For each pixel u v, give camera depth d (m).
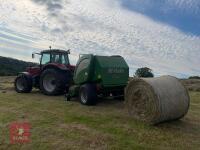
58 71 12.89
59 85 12.77
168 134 7.55
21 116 8.91
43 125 7.97
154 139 7.08
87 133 7.34
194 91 22.33
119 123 8.38
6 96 12.72
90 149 6.32
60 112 9.61
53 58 13.52
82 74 11.38
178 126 8.48
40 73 13.81
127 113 9.03
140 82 8.55
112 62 11.48
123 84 11.67
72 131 7.48
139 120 8.62
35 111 9.65
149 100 8.28
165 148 6.50
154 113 8.14
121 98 12.42
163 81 8.61
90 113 9.58
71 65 13.60
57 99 12.23
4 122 8.21
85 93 10.95
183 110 8.72
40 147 6.42
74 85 11.78
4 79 27.17
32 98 12.30
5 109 9.84
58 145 6.52
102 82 10.98
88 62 11.22
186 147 6.62
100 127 7.91
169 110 8.20
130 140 6.93
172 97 8.32
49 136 7.09
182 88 8.78
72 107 10.50
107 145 6.55
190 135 7.58
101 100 12.27
